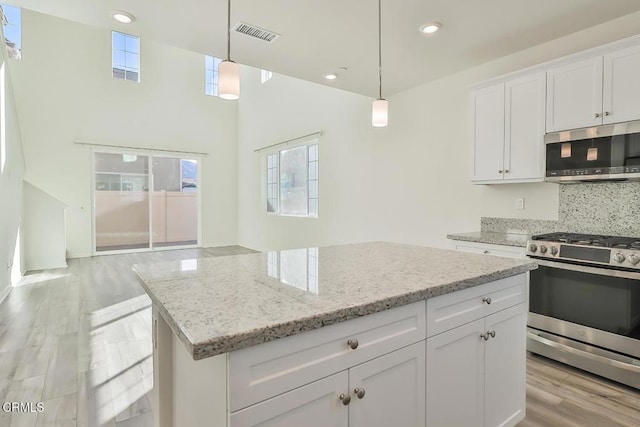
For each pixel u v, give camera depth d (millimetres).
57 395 2086
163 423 1380
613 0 2320
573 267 2320
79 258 6535
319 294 1175
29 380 2252
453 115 3666
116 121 6992
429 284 1303
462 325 1417
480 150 3117
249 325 889
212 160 8133
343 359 1040
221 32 2746
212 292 1209
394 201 4367
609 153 2289
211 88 8102
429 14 2473
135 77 7211
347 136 5090
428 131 3928
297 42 2906
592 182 2641
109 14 2488
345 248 2244
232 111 8344
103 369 2402
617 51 2281
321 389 990
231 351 833
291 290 1229
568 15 2510
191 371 1136
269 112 7031
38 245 5586
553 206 2941
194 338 805
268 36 2803
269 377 896
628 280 2074
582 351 2297
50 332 3029
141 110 7254
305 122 5980
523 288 1756
